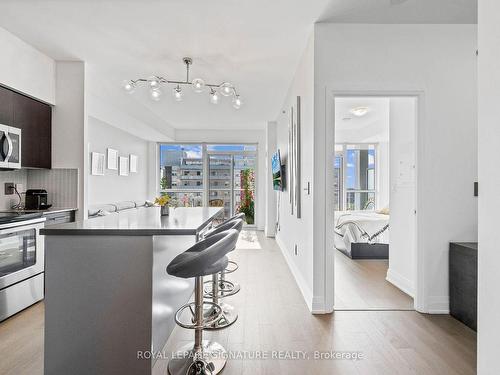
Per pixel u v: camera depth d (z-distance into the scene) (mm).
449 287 2646
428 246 2660
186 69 3666
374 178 7539
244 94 4594
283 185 4875
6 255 2484
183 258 1743
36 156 3166
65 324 1735
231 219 2641
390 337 2242
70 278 1739
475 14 2537
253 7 2420
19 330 2312
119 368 1733
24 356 1965
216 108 5488
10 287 2520
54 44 3027
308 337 2238
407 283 3164
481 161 951
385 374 1812
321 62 2662
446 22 2658
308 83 2902
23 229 2639
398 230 3357
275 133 6586
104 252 1738
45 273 1736
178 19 2592
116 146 6031
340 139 7223
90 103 4066
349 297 3045
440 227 2664
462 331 2334
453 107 2674
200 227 1886
